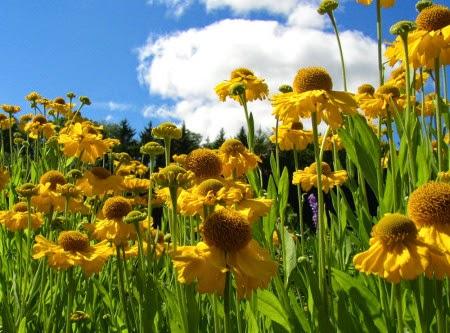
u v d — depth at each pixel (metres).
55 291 0.44
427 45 0.36
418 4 0.43
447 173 0.30
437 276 0.23
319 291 0.28
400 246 0.24
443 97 0.43
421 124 0.39
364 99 0.51
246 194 0.35
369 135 0.36
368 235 0.36
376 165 0.36
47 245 0.41
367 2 0.48
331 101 0.33
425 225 0.25
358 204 0.41
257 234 0.38
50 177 0.54
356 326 0.29
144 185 0.62
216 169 0.37
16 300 0.43
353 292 0.29
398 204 0.34
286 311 0.30
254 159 0.42
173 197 0.29
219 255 0.24
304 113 0.33
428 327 0.25
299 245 0.47
